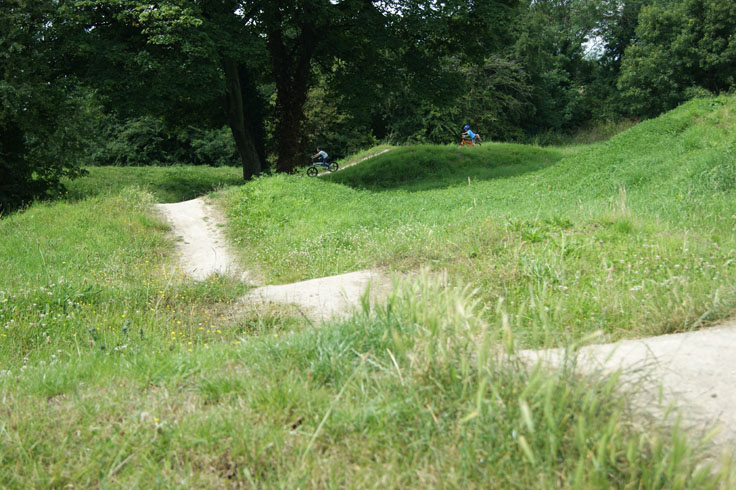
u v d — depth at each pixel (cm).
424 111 4488
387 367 336
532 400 261
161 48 2012
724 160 1312
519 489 229
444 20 2333
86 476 265
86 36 1934
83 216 1427
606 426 253
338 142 4438
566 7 5472
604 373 324
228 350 449
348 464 261
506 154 2825
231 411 310
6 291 783
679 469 227
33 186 2014
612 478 229
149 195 1833
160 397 344
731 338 398
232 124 2544
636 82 4441
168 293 810
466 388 290
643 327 476
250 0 2191
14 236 1230
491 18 2333
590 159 1827
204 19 2014
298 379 346
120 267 1023
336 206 1639
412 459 257
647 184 1400
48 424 317
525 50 4703
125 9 1948
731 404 296
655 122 1869
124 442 287
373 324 396
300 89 2523
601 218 980
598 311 534
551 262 716
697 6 4131
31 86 1822
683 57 4144
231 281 888
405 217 1413
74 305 729
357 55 2594
